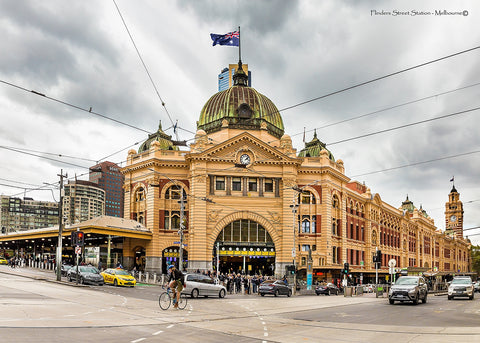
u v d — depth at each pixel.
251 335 18.73
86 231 60.47
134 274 61.81
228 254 66.19
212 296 40.00
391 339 18.00
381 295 48.62
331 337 18.47
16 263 73.19
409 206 135.12
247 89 76.31
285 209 67.12
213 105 75.56
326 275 66.50
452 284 45.00
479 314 28.19
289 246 66.50
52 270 65.69
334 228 73.31
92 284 45.78
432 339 17.91
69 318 20.95
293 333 19.52
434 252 144.25
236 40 62.06
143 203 70.56
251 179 68.19
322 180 70.62
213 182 66.75
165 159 68.81
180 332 18.80
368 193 89.19
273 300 39.75
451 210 196.00
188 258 65.12
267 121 74.31
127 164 74.12
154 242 66.94
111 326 19.39
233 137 66.94
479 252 199.75
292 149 69.25
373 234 91.38
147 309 26.52
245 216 66.75
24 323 18.64
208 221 65.62
